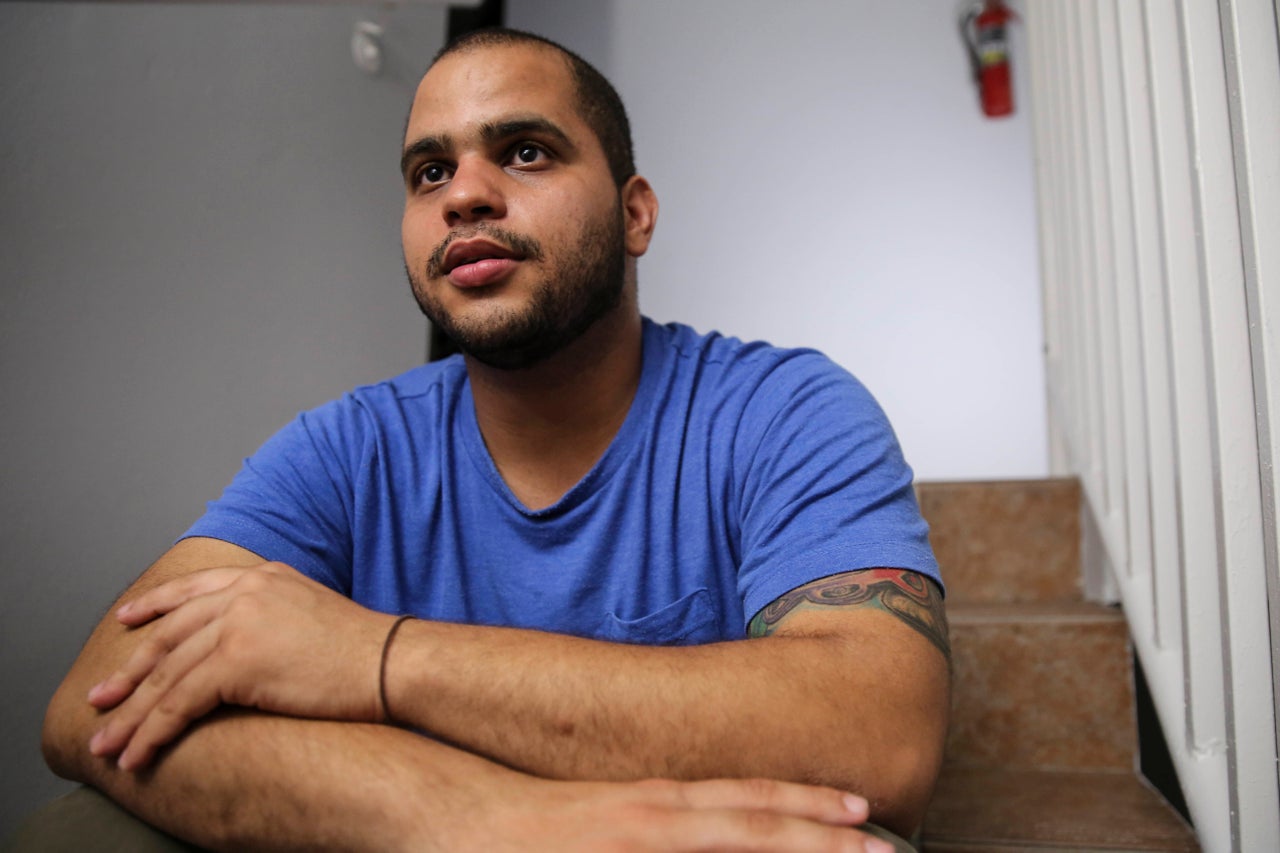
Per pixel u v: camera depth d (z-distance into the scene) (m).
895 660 0.71
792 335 2.88
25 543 1.29
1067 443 1.83
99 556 1.42
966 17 2.87
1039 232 2.03
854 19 3.00
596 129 1.03
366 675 0.69
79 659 0.79
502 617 1.03
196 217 1.65
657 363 1.08
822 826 0.61
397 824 0.62
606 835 0.60
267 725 0.68
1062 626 1.48
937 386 2.77
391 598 1.03
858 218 2.89
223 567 0.81
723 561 1.00
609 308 1.00
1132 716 1.45
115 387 1.46
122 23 1.51
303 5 1.98
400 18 2.24
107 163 1.46
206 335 1.66
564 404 1.03
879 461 0.89
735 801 0.62
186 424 1.60
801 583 0.81
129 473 1.48
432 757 0.66
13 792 1.27
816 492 0.86
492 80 0.97
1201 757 0.99
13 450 1.27
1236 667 0.85
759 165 2.98
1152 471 1.14
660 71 3.08
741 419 1.01
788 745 0.65
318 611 0.73
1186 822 1.22
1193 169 0.92
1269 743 0.84
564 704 0.66
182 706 0.68
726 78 3.05
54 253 1.36
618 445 1.03
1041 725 1.48
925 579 0.80
